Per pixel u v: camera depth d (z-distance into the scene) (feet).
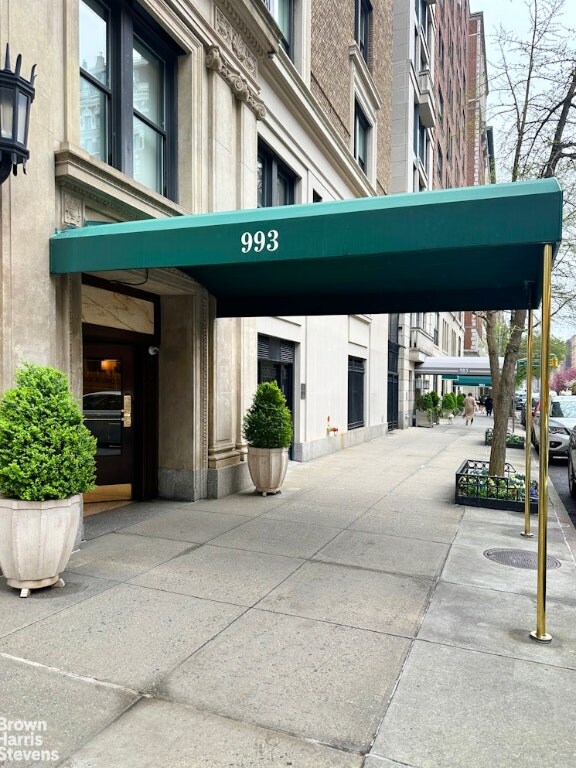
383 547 20.57
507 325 59.52
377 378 67.56
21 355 17.02
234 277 25.09
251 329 32.42
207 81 27.45
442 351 134.82
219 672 11.57
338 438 52.08
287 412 29.73
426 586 16.71
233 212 17.01
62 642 12.66
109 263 17.38
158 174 26.12
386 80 67.00
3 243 16.38
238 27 29.78
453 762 9.05
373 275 23.22
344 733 9.70
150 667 11.69
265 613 14.51
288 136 38.34
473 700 10.78
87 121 21.35
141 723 9.86
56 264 18.02
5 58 15.26
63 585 15.97
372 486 32.99
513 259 19.71
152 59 25.79
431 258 19.99
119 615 14.15
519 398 122.83
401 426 82.53
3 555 15.05
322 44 44.42
